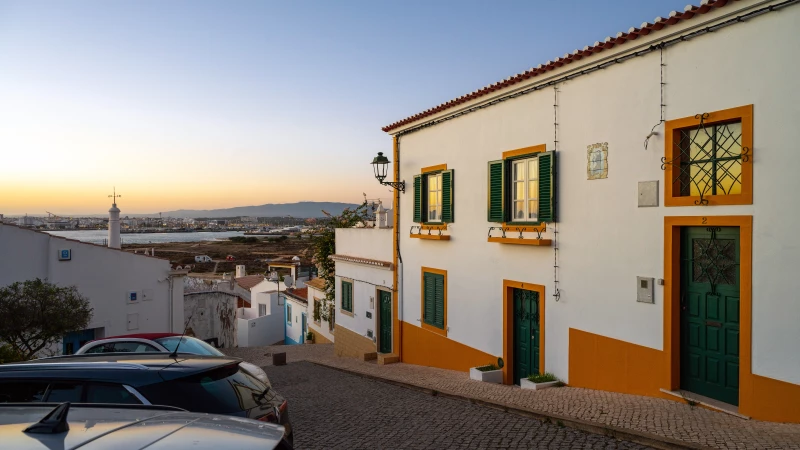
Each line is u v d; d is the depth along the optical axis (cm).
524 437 666
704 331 738
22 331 1273
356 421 809
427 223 1353
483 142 1149
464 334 1213
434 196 1357
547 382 941
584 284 903
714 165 720
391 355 1486
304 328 2803
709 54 712
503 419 755
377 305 1619
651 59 788
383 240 1580
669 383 765
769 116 648
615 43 813
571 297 929
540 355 999
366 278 1680
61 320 1295
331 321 2297
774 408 639
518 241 1016
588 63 876
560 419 705
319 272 2341
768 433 588
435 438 690
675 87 755
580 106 908
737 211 680
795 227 623
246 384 500
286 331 3177
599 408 747
